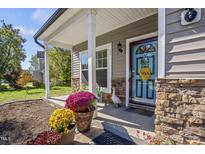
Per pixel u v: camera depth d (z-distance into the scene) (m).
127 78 4.51
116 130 2.78
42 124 3.56
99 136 2.74
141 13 3.71
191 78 2.01
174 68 2.17
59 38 6.09
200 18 1.94
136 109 4.18
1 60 15.38
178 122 2.11
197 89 1.95
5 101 6.33
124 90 4.62
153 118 3.36
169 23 2.20
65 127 2.35
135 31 4.22
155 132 2.36
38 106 5.41
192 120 1.98
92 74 3.38
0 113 4.52
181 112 2.08
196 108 1.95
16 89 12.27
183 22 2.07
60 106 5.01
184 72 2.08
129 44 4.47
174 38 2.16
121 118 3.38
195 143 1.95
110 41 5.05
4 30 16.45
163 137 2.13
